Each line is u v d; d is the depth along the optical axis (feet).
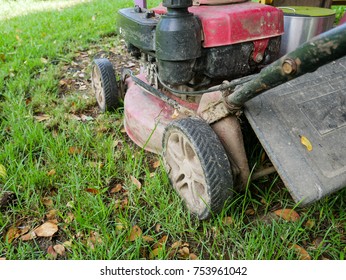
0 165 3.22
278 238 2.49
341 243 2.54
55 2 11.35
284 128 2.43
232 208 2.72
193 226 2.74
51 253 2.60
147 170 3.19
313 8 3.91
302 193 2.21
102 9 9.30
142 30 2.97
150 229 2.74
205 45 2.70
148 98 3.66
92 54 6.18
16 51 6.08
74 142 3.70
